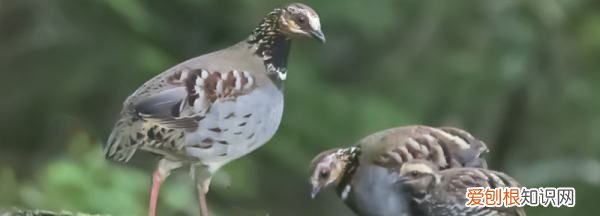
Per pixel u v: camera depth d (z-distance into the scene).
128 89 15.88
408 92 17.31
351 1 16.62
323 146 16.38
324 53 16.89
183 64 9.27
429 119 17.47
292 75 16.47
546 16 17.70
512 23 17.64
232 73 9.22
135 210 12.28
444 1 17.39
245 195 15.78
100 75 16.02
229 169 15.30
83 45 16.28
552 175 17.78
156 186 9.31
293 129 16.31
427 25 17.36
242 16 16.03
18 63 16.61
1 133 16.44
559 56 17.92
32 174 15.87
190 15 16.14
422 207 10.84
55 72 16.38
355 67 17.19
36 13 16.59
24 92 16.48
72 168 12.29
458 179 10.72
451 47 17.55
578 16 18.75
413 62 17.39
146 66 15.73
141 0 16.06
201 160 9.27
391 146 11.05
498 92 17.67
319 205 17.09
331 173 11.13
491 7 17.56
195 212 13.11
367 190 11.06
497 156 18.09
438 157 11.21
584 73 18.64
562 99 18.17
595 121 18.33
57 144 16.17
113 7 15.43
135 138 9.11
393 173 10.97
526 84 17.80
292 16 9.53
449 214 10.77
